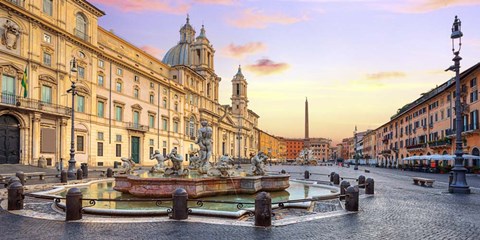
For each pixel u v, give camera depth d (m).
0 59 35.66
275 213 12.38
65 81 43.91
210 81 102.12
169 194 14.93
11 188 12.51
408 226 10.23
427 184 25.80
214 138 102.38
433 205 14.70
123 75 57.47
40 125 40.00
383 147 104.81
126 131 58.00
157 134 67.81
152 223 10.26
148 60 68.94
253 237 8.76
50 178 27.89
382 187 23.80
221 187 16.19
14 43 37.16
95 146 50.03
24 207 13.32
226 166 16.70
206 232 9.21
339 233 9.26
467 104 44.84
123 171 20.70
